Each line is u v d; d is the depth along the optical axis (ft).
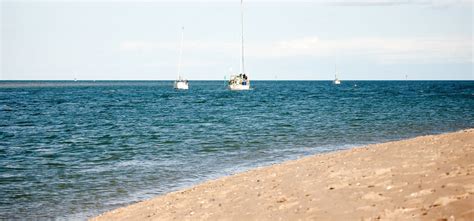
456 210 28.32
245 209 38.52
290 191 42.06
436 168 40.91
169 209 43.91
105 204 52.80
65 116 190.39
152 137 119.14
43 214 49.03
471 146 51.83
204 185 54.24
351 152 62.64
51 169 75.92
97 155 90.89
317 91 494.59
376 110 201.36
